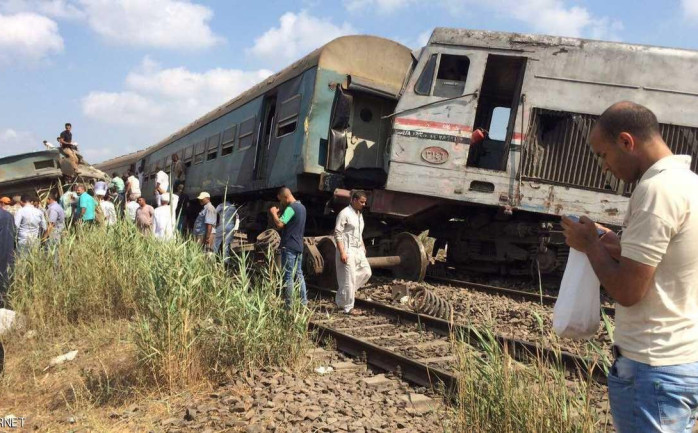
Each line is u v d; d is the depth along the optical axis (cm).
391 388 499
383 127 1207
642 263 198
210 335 528
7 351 650
